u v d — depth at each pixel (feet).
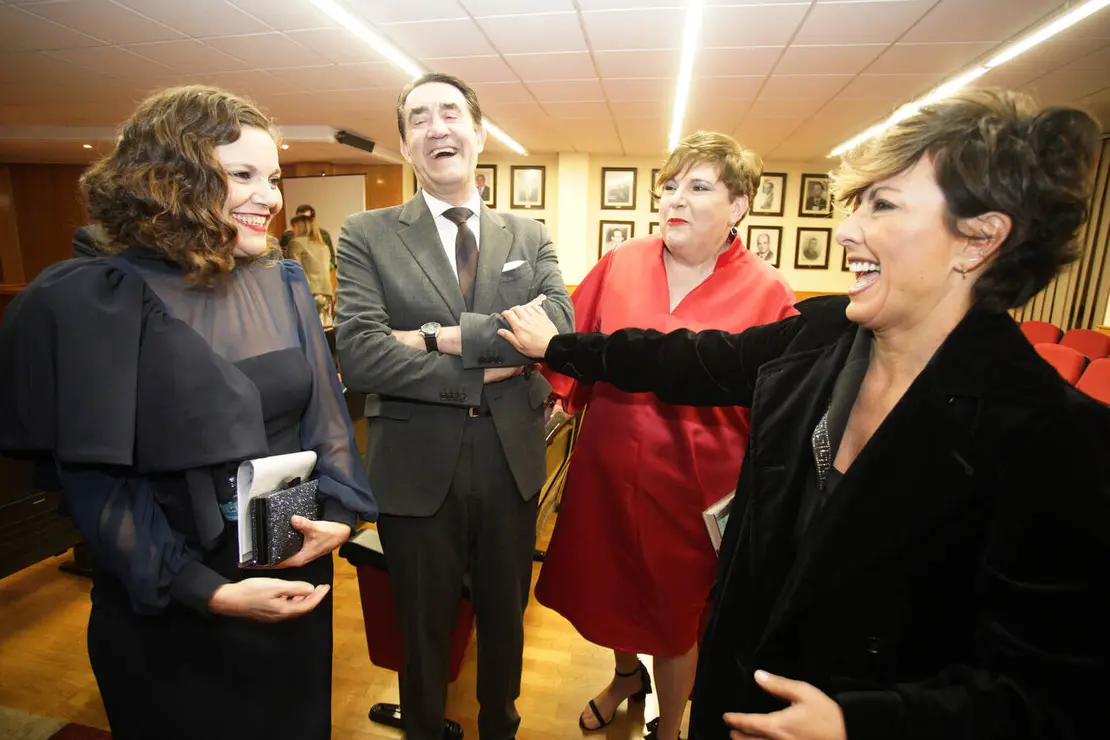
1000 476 1.69
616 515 4.58
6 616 6.84
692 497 4.41
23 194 32.14
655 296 4.62
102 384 2.40
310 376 3.17
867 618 1.96
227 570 2.82
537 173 29.25
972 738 1.61
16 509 6.21
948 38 12.53
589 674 6.22
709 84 16.16
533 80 16.12
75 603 7.12
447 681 4.47
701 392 3.05
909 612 1.91
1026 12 11.19
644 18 11.89
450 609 4.28
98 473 2.53
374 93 17.84
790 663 2.19
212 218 2.64
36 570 7.82
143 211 2.57
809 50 13.43
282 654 3.03
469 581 4.80
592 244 29.53
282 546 2.71
